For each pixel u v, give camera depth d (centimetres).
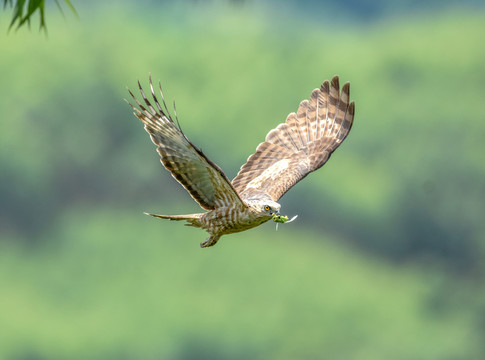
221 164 6256
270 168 959
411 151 6016
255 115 6431
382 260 5800
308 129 991
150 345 4897
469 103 6234
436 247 5794
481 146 6022
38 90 6159
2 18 6119
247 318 5069
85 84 6247
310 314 5225
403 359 5097
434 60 6494
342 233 5844
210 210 834
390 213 5862
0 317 5119
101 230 5838
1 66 6184
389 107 6262
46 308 5369
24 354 4938
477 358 5212
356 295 5356
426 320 5431
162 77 6512
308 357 5044
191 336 4941
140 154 6144
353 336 5188
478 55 6456
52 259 5772
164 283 5319
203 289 5281
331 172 5903
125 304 5222
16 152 5972
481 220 5772
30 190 5994
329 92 994
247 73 6606
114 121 6238
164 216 839
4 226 5966
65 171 6119
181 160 798
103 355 4881
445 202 5825
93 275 5619
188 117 6316
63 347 4922
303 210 5816
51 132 6134
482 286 5625
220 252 5447
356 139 6159
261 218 826
